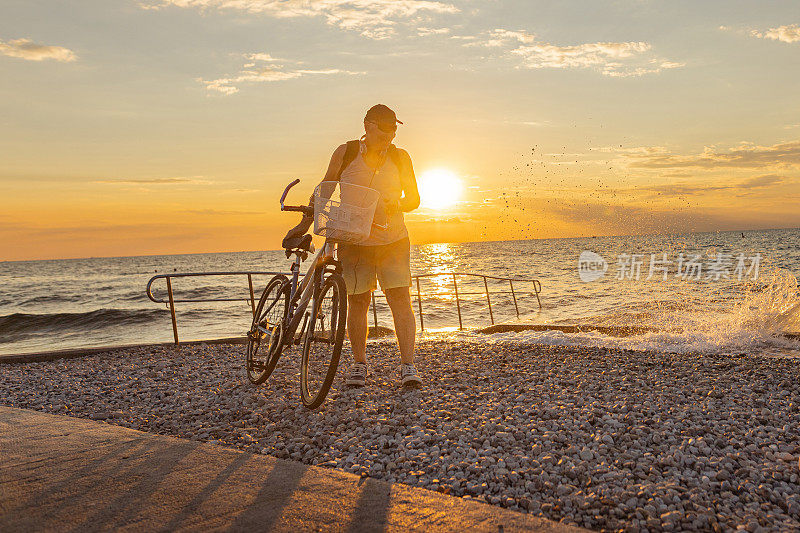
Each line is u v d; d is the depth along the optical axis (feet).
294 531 6.72
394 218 14.92
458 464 9.13
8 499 7.73
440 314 70.74
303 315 13.93
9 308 113.50
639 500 7.63
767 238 390.01
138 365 20.39
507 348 21.94
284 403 13.74
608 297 76.95
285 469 8.87
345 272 15.14
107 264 448.65
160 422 12.63
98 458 9.46
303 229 14.64
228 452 9.78
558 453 9.53
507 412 12.19
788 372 16.57
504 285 116.37
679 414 11.86
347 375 16.79
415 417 11.96
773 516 7.17
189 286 166.20
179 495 7.83
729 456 9.30
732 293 54.65
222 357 21.54
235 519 7.05
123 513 7.25
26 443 10.36
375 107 14.25
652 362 18.49
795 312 29.81
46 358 22.50
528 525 6.84
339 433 11.17
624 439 10.25
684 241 379.55
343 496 7.76
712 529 6.92
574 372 16.78
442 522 6.92
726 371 16.97
